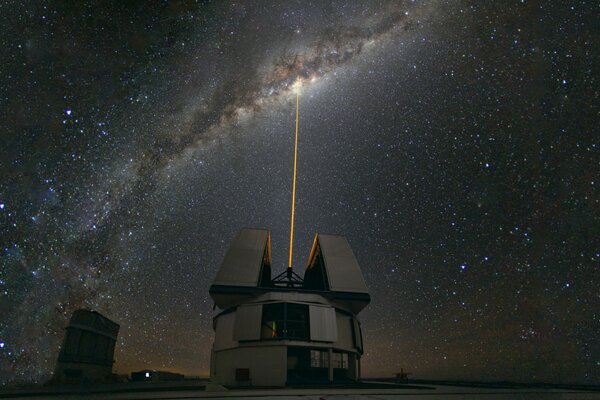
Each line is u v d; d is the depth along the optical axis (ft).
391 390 54.19
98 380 100.17
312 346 91.81
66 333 89.97
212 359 101.81
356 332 104.83
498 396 41.45
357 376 102.89
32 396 42.55
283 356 89.25
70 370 89.81
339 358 99.19
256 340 91.81
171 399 36.65
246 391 51.96
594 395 43.14
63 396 41.83
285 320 94.38
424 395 43.11
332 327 95.55
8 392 51.34
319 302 100.68
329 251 121.90
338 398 37.91
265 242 120.26
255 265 111.24
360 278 114.11
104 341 104.94
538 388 58.95
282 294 101.30
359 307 110.11
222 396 40.60
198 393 46.11
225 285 104.53
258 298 102.01
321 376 94.17
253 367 89.30
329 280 111.96
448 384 77.61
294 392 48.88
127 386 73.00
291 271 127.95
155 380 114.42
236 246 116.57
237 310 97.55
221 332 99.35
